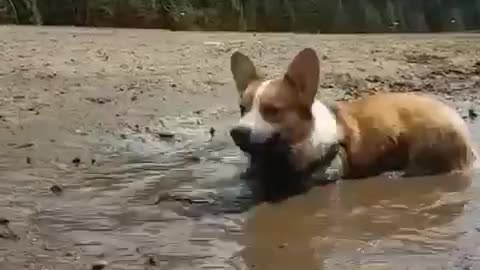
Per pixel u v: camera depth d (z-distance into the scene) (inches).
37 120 104.8
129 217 63.3
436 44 211.0
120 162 83.4
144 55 173.6
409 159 76.9
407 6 329.1
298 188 72.8
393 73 153.3
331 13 315.3
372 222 62.2
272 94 71.1
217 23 297.1
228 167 80.8
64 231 59.3
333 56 177.6
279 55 178.2
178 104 118.0
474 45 208.1
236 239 57.8
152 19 286.4
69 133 97.7
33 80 137.7
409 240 57.4
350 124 76.5
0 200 67.7
